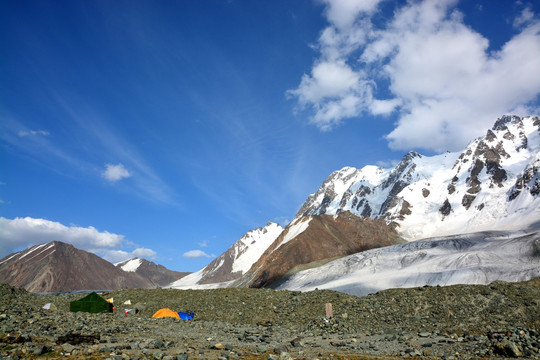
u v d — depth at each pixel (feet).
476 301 122.72
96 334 70.69
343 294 148.15
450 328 109.81
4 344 55.26
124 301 167.84
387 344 88.02
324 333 107.76
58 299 166.50
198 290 174.60
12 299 152.76
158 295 172.35
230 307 146.61
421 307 125.59
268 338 89.15
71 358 49.90
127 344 62.90
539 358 67.97
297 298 148.15
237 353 62.59
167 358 52.65
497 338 82.69
